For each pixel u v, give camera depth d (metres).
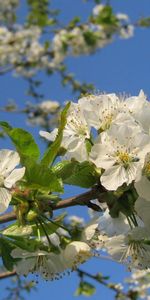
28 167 0.30
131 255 0.34
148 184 0.30
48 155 0.31
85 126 0.33
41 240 0.33
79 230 0.33
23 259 0.34
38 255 0.33
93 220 0.34
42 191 0.31
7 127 0.32
